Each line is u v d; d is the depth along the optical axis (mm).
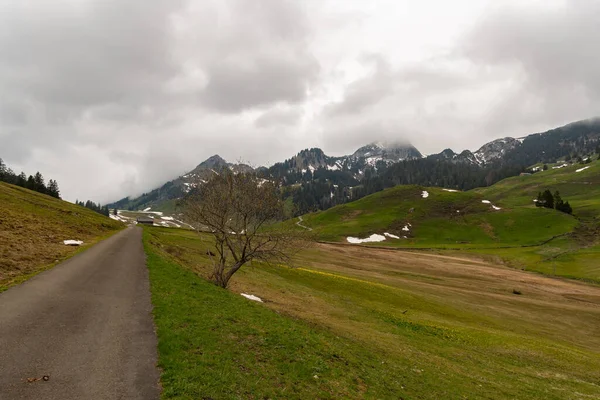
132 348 12922
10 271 22594
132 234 73625
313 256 89062
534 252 115438
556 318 49562
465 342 31562
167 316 16938
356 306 39438
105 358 11867
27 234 37812
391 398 14531
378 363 19203
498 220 164375
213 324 17078
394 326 33125
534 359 29438
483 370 24125
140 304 18703
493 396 18812
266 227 34969
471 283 72938
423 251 129250
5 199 60969
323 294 42938
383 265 90000
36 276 22297
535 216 159375
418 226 171125
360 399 13422
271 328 18875
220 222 33000
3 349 11633
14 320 14344
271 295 36562
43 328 13859
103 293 20156
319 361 15875
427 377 19297
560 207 170250
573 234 130625
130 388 10164
